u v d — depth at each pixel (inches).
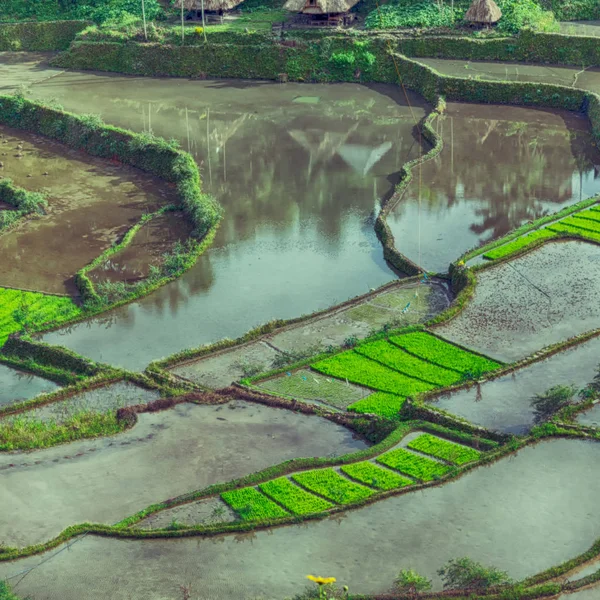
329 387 2218.3
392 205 3122.5
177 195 3260.3
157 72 4426.7
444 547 1692.9
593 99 3774.6
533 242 2819.9
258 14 4709.6
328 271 2792.8
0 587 1604.3
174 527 1763.0
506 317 2464.3
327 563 1667.1
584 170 3358.8
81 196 3297.2
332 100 4084.6
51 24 4746.6
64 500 1882.4
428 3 4503.0
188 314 2586.1
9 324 2559.1
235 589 1620.3
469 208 3095.5
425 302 2586.1
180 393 2219.5
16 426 2117.4
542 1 4569.4
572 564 1631.4
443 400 2135.8
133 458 2005.4
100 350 2440.9
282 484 1878.7
